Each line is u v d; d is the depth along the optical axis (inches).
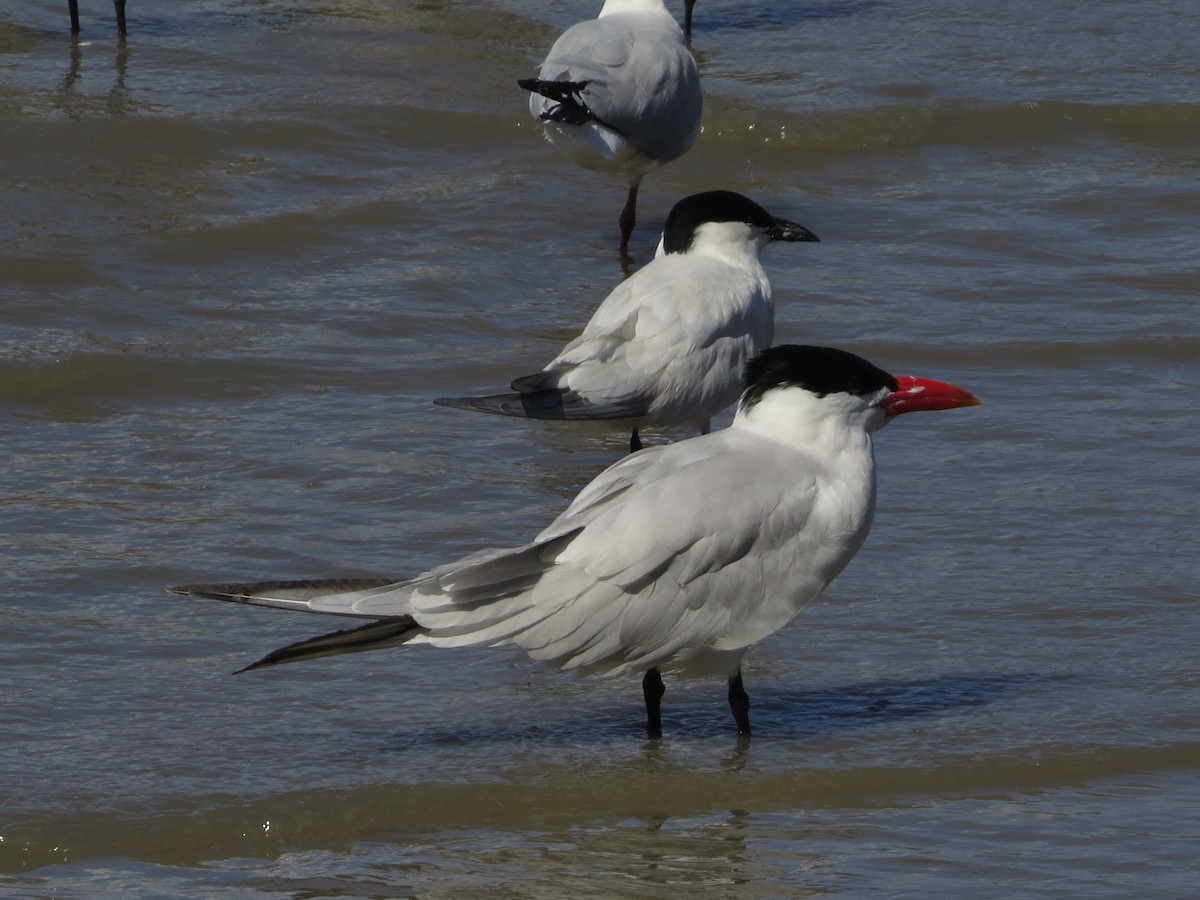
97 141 793.6
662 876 342.0
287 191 764.0
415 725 396.5
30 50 908.0
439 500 513.3
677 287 534.6
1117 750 390.3
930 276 708.0
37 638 423.8
